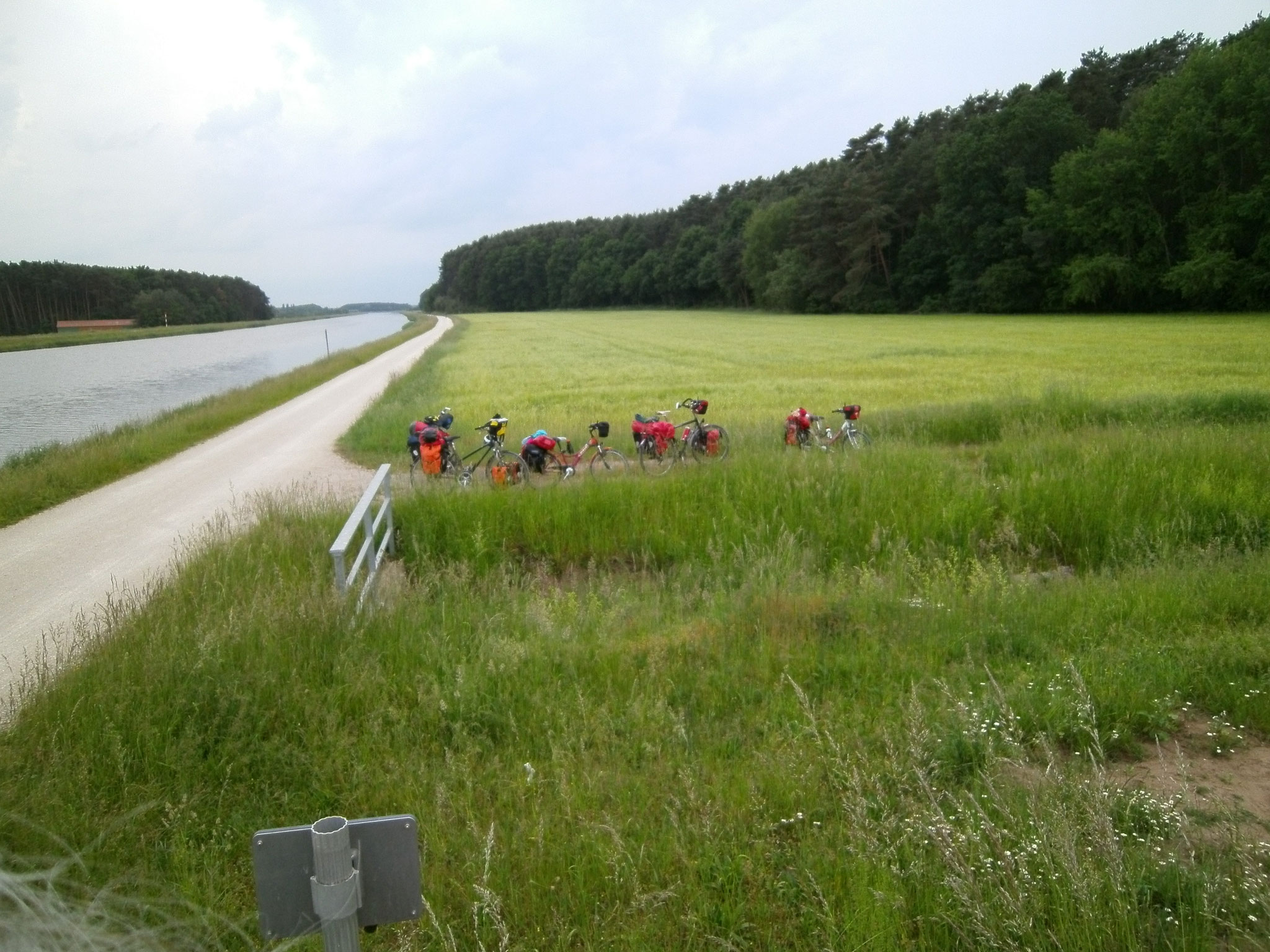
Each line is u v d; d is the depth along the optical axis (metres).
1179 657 5.63
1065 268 66.38
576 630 6.59
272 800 4.35
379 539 9.64
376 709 5.11
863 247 86.19
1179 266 58.62
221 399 26.75
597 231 156.12
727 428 16.89
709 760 4.52
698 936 3.33
